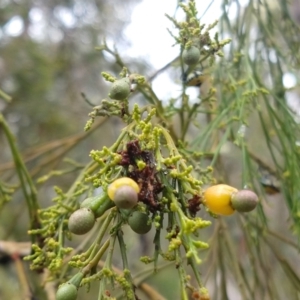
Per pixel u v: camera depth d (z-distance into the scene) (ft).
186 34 0.38
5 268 0.94
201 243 0.26
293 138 0.52
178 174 0.28
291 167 0.51
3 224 1.05
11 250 0.64
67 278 0.46
